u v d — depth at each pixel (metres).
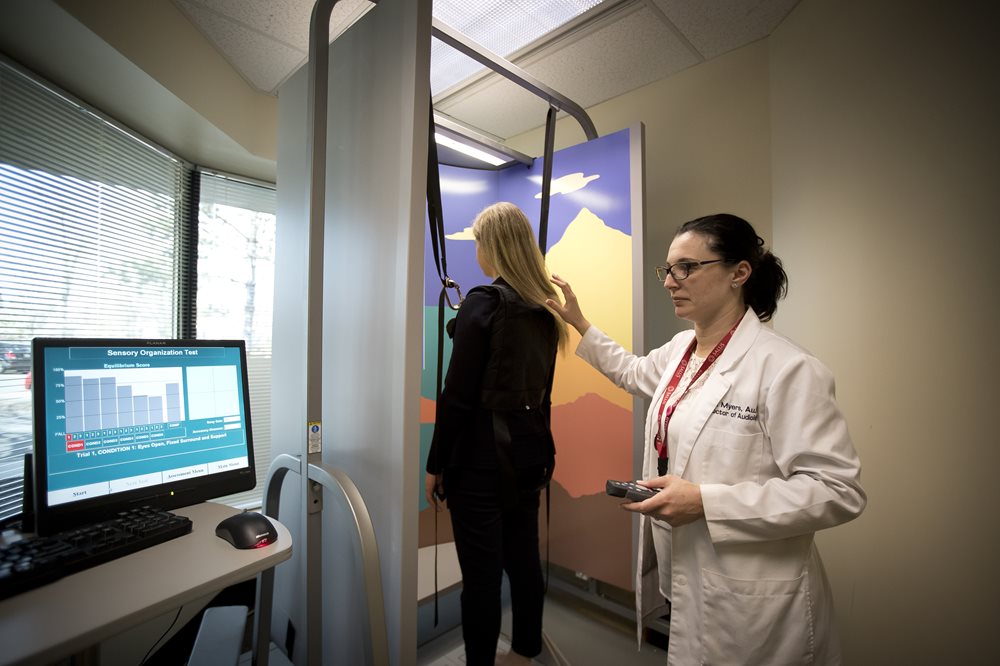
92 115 1.73
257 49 1.89
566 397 1.98
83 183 1.70
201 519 1.03
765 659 0.86
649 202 2.26
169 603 0.71
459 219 2.10
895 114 1.33
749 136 1.97
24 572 0.71
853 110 1.47
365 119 1.13
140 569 0.79
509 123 2.67
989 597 1.09
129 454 0.99
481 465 1.20
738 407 0.94
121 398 1.00
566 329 1.50
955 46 1.17
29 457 0.94
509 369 1.21
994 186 1.08
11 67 1.44
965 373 1.15
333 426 1.23
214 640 1.21
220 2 1.63
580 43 1.96
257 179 2.54
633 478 1.77
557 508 1.99
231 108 2.00
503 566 1.35
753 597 0.87
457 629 1.96
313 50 1.15
